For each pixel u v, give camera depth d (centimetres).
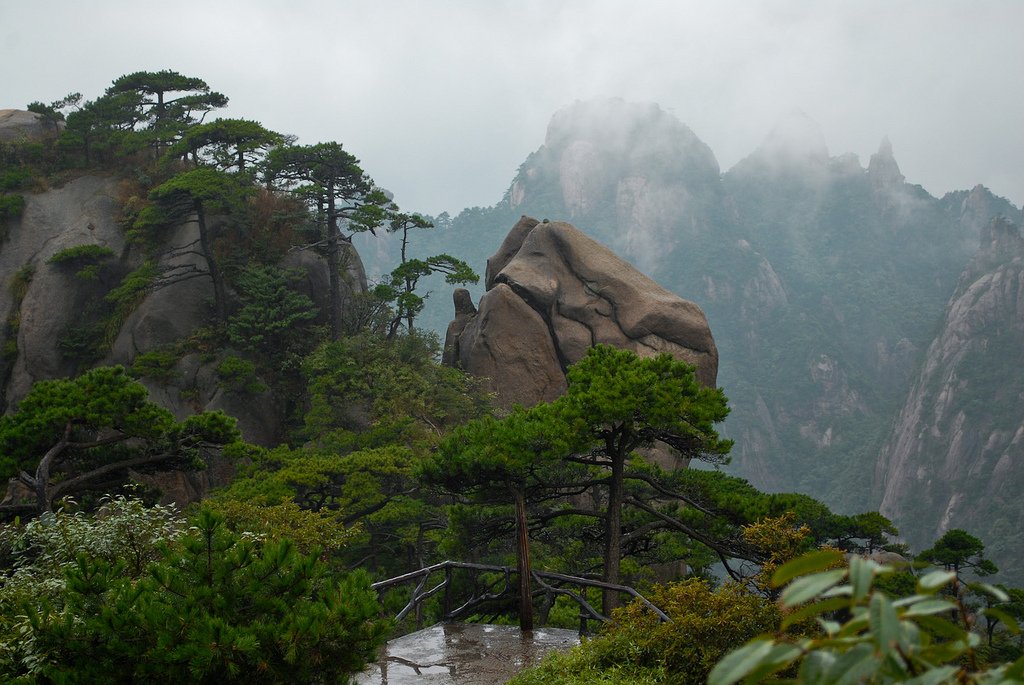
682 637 996
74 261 5119
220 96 5972
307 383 4847
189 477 4081
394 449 3181
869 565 176
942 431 19312
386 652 1269
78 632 666
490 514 1959
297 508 1781
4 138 5903
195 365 4678
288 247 5291
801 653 176
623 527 2148
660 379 1827
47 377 4900
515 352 4481
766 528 1511
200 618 642
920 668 184
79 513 1084
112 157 5838
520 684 1034
